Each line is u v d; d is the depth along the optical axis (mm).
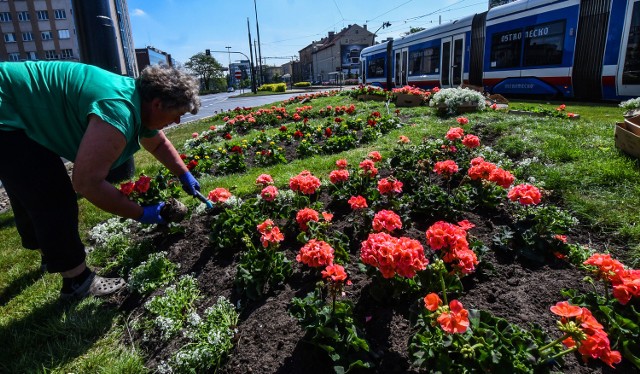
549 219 2674
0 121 2223
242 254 2980
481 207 3400
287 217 3375
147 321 2480
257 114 10930
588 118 7430
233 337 2217
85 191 2227
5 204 5988
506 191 3393
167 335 2320
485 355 1540
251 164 6199
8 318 2732
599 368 1779
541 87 12188
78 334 2488
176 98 2408
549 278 2406
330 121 8484
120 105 2246
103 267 3314
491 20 13938
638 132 4070
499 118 6727
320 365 1926
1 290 3156
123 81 2436
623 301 1799
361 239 3076
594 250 2664
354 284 2494
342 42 78562
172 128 13883
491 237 2902
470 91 8414
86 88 2258
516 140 5074
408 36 19641
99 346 2389
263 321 2303
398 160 4652
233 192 4508
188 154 6777
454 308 1590
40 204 2410
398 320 2139
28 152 2330
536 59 12234
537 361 1581
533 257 2576
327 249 2178
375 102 11828
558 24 11406
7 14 61875
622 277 1848
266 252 2676
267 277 2600
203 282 2818
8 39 62688
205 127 12164
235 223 3180
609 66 10164
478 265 2484
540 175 3936
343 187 3801
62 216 2512
